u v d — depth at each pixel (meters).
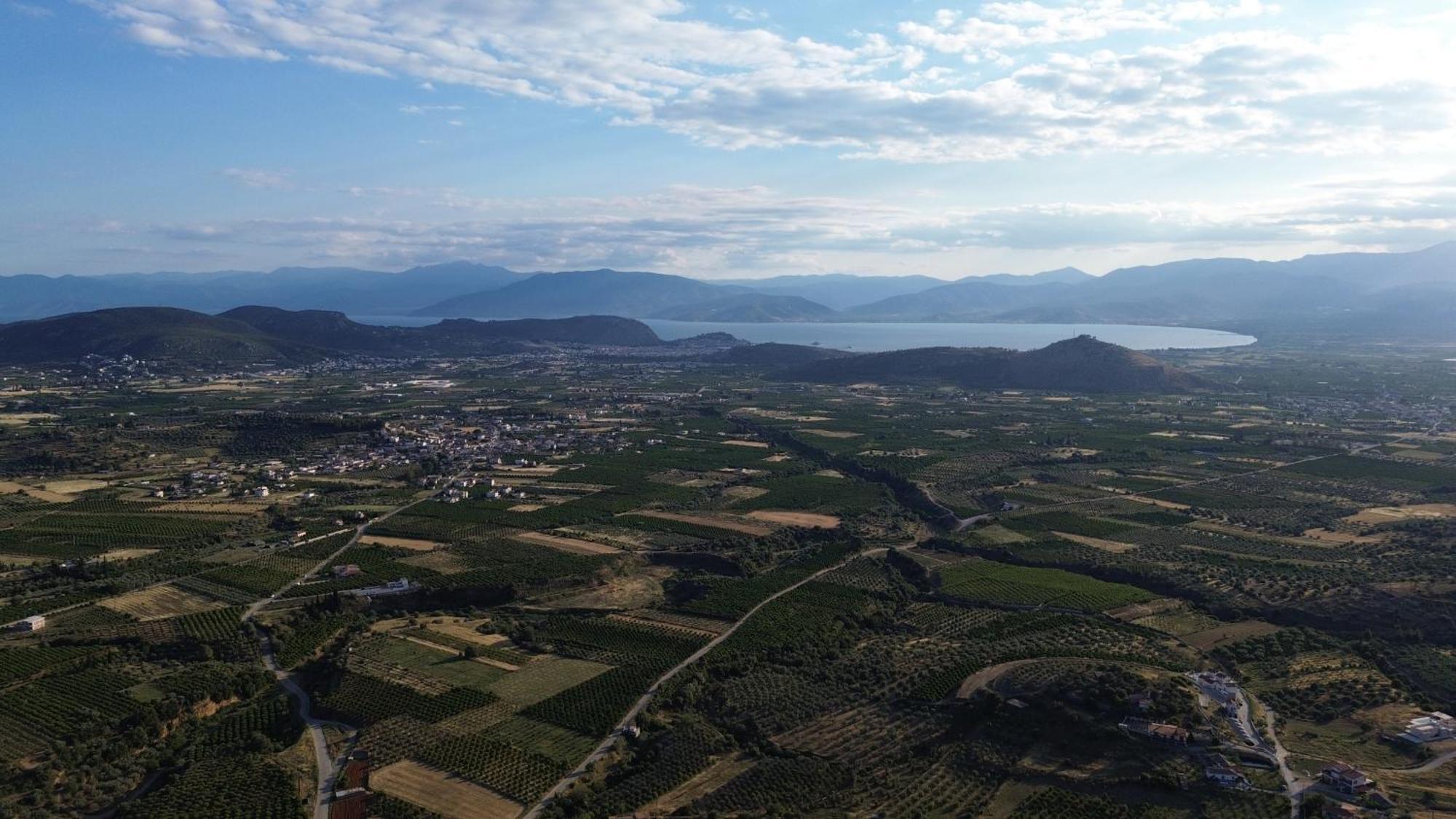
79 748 148.50
